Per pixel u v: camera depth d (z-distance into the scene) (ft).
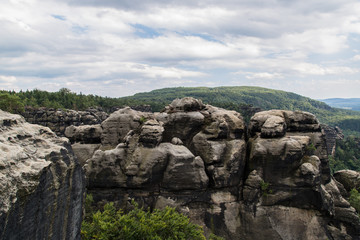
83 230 88.33
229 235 116.16
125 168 117.60
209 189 121.08
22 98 563.89
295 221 116.67
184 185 116.26
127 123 131.95
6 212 37.99
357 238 120.47
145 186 116.57
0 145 44.24
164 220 96.84
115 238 86.69
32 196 44.39
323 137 132.05
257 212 118.32
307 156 123.54
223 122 126.82
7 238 38.86
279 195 119.34
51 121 447.42
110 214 100.99
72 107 599.98
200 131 130.00
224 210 119.24
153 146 118.32
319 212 118.62
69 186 58.54
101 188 119.14
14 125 54.60
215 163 121.49
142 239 89.15
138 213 98.17
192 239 98.94
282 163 118.93
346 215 122.83
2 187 38.47
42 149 53.42
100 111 628.69
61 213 55.06
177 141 124.57
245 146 129.59
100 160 117.08
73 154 63.10
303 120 132.77
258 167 122.83
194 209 117.80
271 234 114.93
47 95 619.26
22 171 43.45
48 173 49.62
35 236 45.98
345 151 584.81
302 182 117.29
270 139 123.54
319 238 114.93
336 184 144.87
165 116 132.26
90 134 137.18
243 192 122.01
